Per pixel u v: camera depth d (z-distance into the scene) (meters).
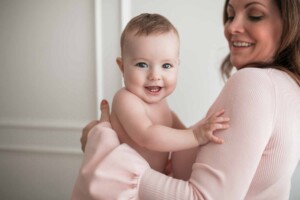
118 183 0.67
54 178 2.01
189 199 0.61
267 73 0.67
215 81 1.68
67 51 1.87
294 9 0.71
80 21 1.83
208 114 0.73
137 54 0.79
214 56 1.67
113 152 0.69
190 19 1.67
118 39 1.78
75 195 0.74
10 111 2.02
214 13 1.64
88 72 1.86
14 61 1.97
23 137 2.01
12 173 2.08
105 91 1.84
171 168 0.85
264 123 0.61
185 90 1.72
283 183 0.71
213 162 0.62
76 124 1.91
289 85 0.68
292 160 0.69
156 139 0.72
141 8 1.73
